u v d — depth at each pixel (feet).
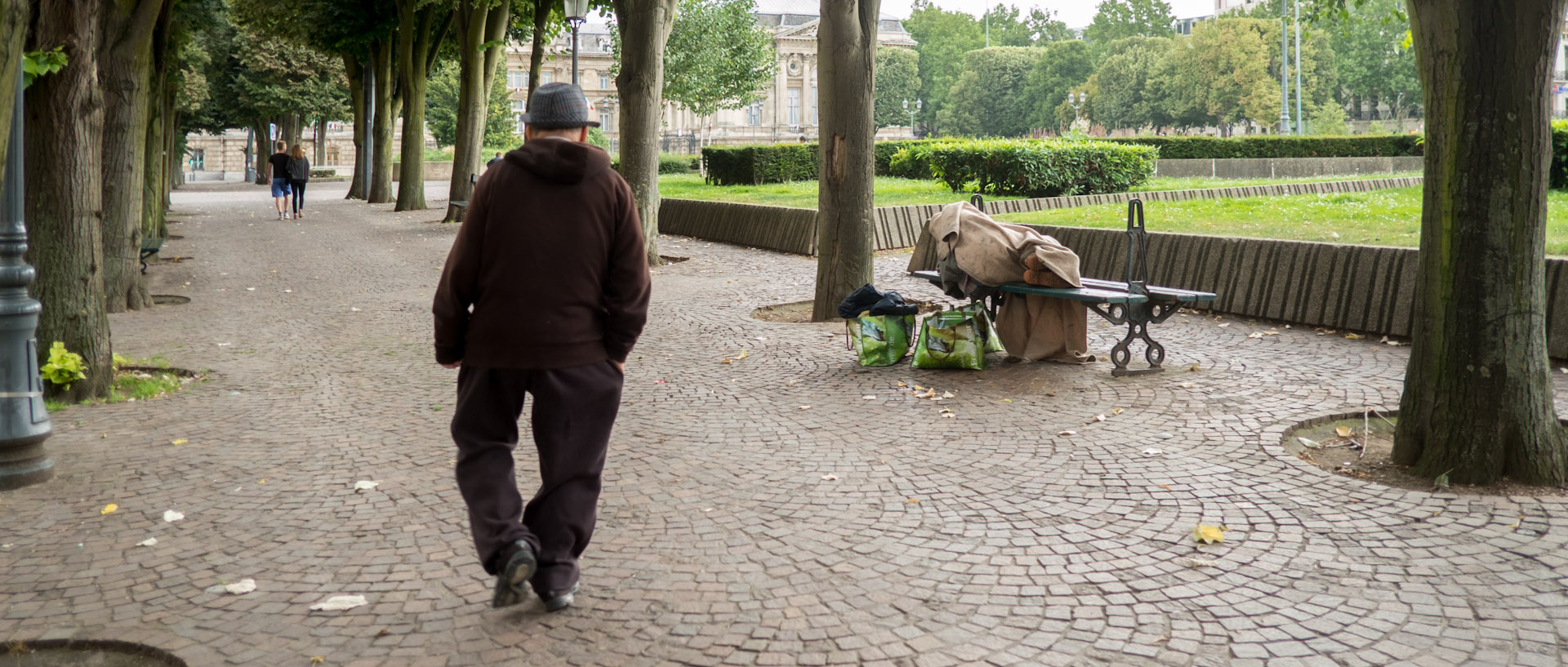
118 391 24.14
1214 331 30.40
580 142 11.53
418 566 13.29
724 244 60.95
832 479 16.92
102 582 12.90
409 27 91.86
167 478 17.33
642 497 16.05
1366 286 29.32
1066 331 26.30
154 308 38.37
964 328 25.48
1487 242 16.12
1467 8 15.81
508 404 11.43
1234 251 33.27
